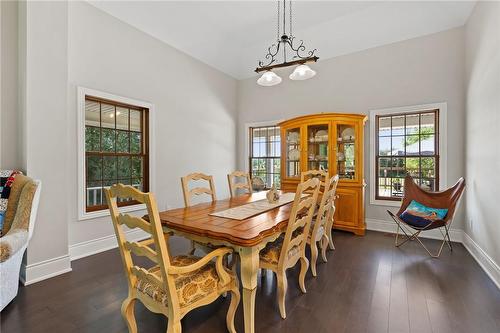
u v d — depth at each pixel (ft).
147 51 11.61
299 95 15.20
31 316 5.70
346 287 7.02
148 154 11.75
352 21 12.07
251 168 17.61
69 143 8.86
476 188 9.18
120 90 10.50
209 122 15.37
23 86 7.39
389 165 12.73
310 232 8.06
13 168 7.71
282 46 14.39
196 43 13.43
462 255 9.34
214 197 9.05
